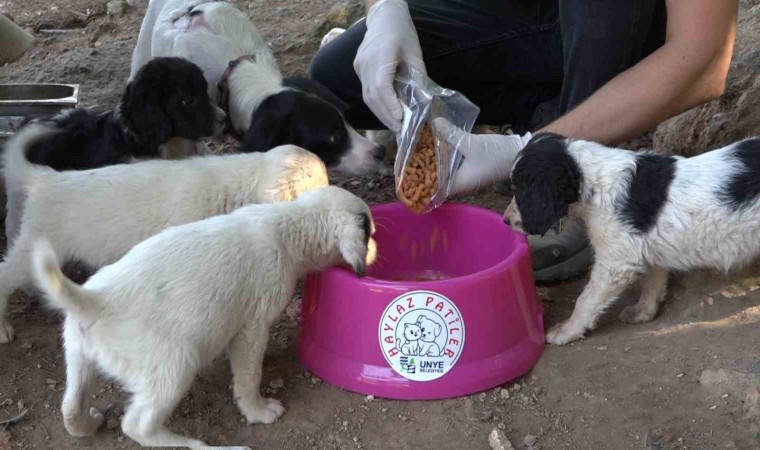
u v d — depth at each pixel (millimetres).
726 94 1628
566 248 1343
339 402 1143
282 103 1508
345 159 1518
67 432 1102
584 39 1317
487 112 1663
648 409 1088
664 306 1268
